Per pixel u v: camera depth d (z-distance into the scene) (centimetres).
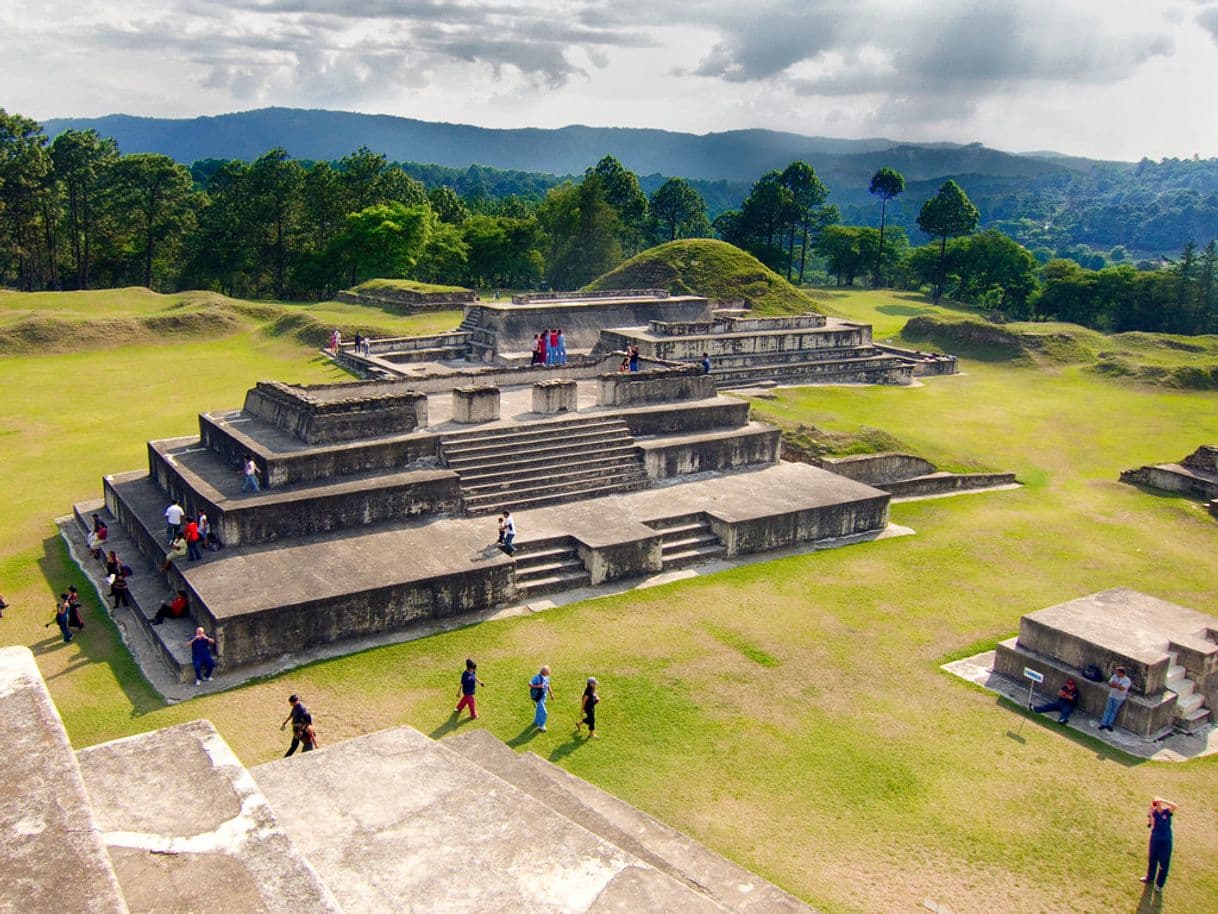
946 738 1413
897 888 1080
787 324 4509
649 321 4697
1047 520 2517
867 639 1739
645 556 1992
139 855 498
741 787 1268
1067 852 1161
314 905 471
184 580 1703
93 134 6994
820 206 10488
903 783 1291
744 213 8831
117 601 1797
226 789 559
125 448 2797
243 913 461
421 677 1552
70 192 6894
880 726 1439
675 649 1670
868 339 4444
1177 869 1136
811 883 1080
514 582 1842
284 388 2336
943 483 2784
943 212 8775
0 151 6331
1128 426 3597
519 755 1220
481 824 663
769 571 2059
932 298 8294
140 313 5038
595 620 1781
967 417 3584
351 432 2169
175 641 1603
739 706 1482
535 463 2289
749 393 3594
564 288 8050
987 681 1598
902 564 2136
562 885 604
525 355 4066
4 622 1736
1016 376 4600
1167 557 2261
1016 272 8525
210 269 7438
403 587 1706
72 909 379
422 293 5416
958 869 1119
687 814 1205
